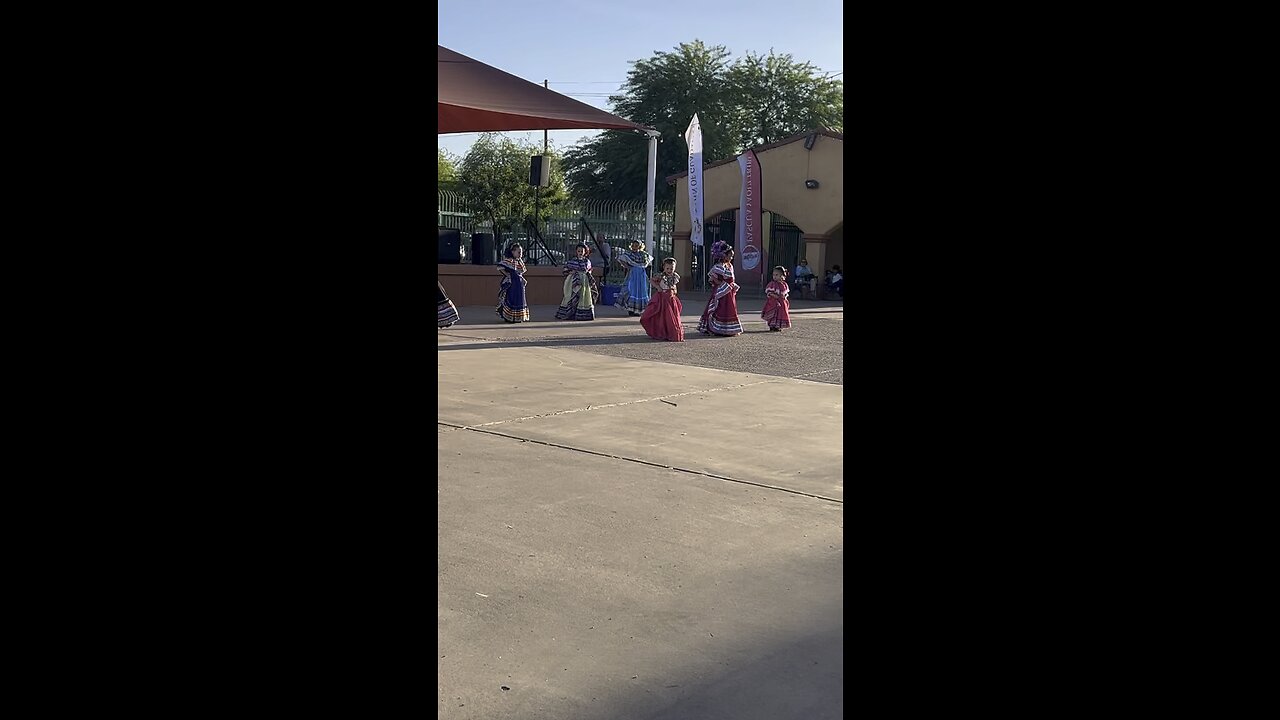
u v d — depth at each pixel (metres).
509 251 14.83
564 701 2.55
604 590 3.38
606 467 5.29
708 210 26.42
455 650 2.85
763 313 14.47
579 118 14.66
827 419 7.02
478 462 5.31
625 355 10.80
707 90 39.06
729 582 3.48
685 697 2.59
